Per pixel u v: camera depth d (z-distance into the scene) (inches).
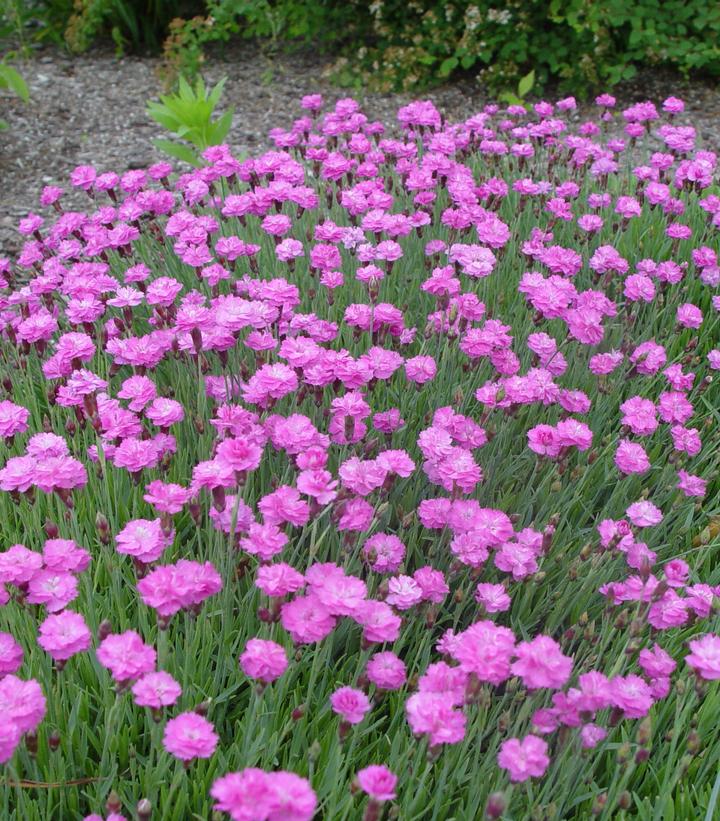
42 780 29.7
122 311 44.9
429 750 26.2
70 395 35.8
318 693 32.2
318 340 39.7
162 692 26.3
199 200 54.8
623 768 30.6
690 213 58.0
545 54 100.1
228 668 32.5
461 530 32.1
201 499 37.1
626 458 35.2
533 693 28.5
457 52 100.9
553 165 62.5
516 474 40.9
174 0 113.0
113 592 32.7
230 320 35.5
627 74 97.3
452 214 48.4
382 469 32.0
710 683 32.1
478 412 42.7
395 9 106.4
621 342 47.1
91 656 31.5
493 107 67.6
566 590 34.6
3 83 91.4
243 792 22.4
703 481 37.4
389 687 28.2
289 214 56.4
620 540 33.0
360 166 53.2
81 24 108.4
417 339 47.1
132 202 50.6
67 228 49.6
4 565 27.7
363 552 32.2
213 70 109.0
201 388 38.0
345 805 28.3
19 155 85.7
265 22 108.4
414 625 34.3
